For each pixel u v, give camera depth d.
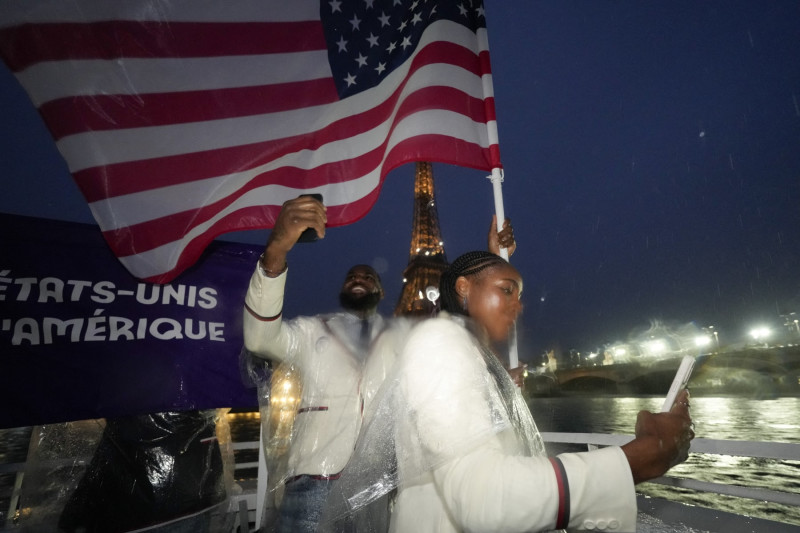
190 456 3.17
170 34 3.46
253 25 3.75
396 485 1.25
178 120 3.42
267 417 2.71
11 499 3.39
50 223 3.35
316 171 3.76
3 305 3.08
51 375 3.08
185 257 3.37
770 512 23.61
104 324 3.33
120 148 3.26
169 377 3.37
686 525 3.03
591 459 1.03
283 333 2.56
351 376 2.68
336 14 4.01
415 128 3.82
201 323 3.65
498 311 1.42
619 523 0.97
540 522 0.93
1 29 2.98
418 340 1.24
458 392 1.08
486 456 1.01
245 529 3.96
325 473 2.45
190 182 3.41
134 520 2.80
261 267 2.22
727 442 3.30
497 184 3.77
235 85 3.61
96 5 3.23
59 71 3.13
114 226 3.21
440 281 1.59
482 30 4.19
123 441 3.01
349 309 3.11
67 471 3.08
